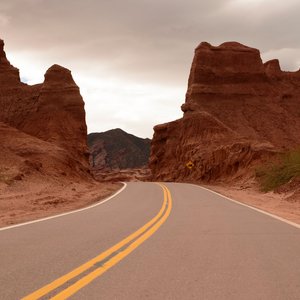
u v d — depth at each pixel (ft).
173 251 29.30
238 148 203.51
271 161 144.46
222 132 262.47
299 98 304.71
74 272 22.61
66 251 29.09
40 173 124.26
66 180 132.98
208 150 244.22
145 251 29.25
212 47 307.58
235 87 299.58
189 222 46.98
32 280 20.80
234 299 17.78
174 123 312.29
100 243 32.50
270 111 291.17
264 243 32.96
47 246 31.09
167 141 310.45
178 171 268.00
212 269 23.67
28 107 199.62
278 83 311.68
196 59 303.27
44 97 197.77
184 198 88.99
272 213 58.18
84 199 85.25
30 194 85.61
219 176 209.67
